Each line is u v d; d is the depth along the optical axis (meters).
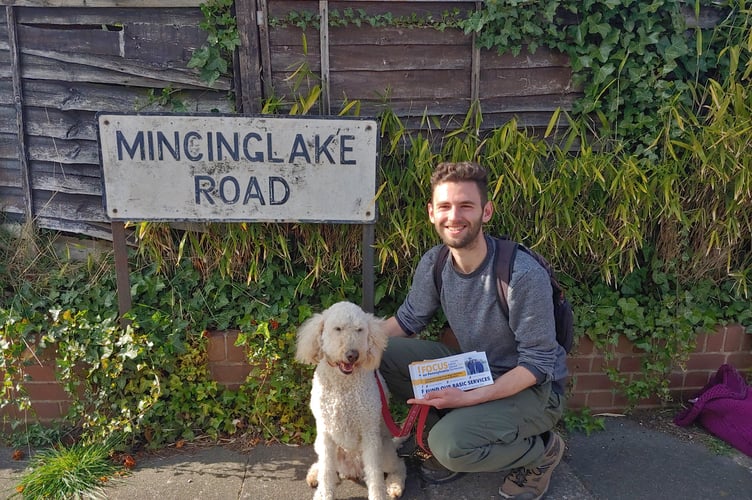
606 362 1.94
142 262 1.98
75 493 1.59
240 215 1.76
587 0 1.81
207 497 1.59
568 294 1.94
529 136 1.97
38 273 1.97
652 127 1.88
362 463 1.59
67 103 1.92
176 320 1.84
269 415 1.85
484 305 1.50
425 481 1.66
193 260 1.93
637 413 2.00
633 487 1.64
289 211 1.77
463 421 1.43
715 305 2.00
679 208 1.84
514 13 1.82
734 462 1.75
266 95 1.87
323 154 1.73
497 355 1.58
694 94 1.86
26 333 1.79
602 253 1.91
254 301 1.90
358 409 1.46
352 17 1.82
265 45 1.83
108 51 1.86
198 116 1.69
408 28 1.86
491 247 1.51
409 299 1.69
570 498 1.59
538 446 1.52
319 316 1.50
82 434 1.81
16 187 2.01
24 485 1.61
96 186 1.98
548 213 1.86
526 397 1.49
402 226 1.83
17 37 1.87
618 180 1.82
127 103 1.91
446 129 1.94
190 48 1.85
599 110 1.90
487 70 1.91
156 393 1.76
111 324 1.80
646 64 1.86
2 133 1.97
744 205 1.88
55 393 1.86
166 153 1.71
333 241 1.91
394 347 1.70
